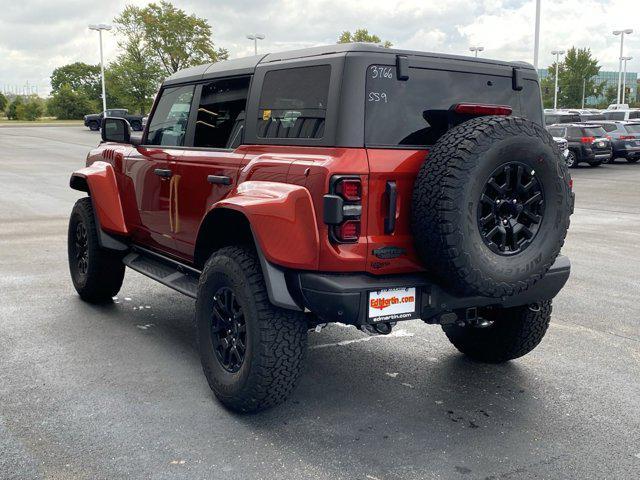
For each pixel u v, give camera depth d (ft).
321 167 11.03
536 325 14.46
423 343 17.04
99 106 265.54
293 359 11.82
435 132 12.06
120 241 18.52
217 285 12.57
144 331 17.37
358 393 13.69
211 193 14.10
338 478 10.30
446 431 12.01
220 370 12.75
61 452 10.91
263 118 12.98
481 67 12.83
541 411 12.98
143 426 11.93
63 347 16.01
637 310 20.42
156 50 188.75
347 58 11.34
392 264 11.50
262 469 10.53
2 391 13.32
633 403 13.43
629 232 36.04
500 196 11.14
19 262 25.35
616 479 10.44
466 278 10.95
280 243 11.28
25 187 52.01
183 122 15.85
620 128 88.89
